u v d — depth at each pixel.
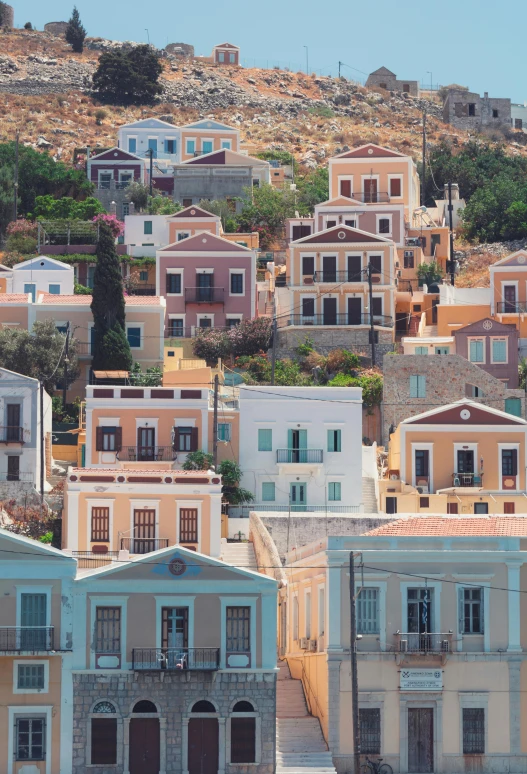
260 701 177.88
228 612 179.50
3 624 177.00
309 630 196.00
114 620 178.38
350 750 179.75
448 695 181.75
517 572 184.25
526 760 181.12
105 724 176.38
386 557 183.62
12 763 174.12
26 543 178.50
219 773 175.88
